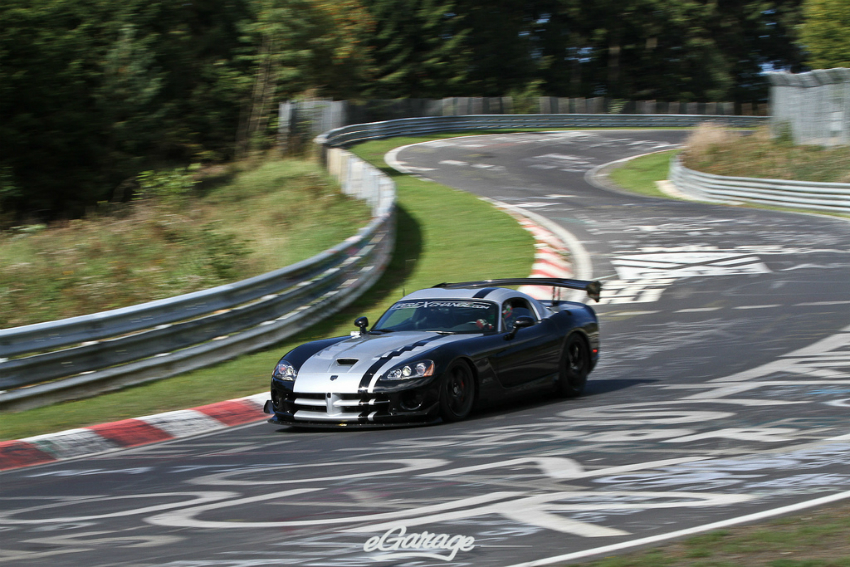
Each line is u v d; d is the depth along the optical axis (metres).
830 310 17.23
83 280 21.03
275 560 5.36
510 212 35.28
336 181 39.47
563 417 10.20
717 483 6.73
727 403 10.30
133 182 46.16
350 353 10.55
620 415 10.04
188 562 5.43
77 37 46.34
